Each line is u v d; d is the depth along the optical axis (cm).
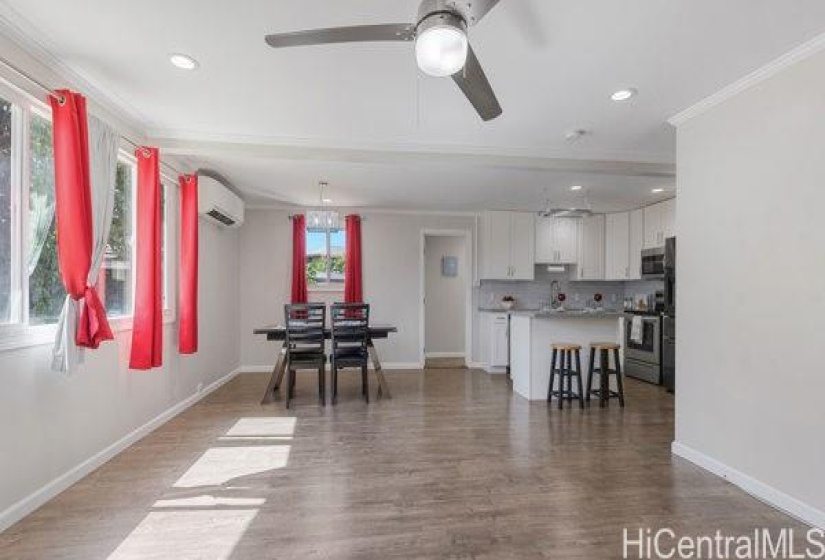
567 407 439
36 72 228
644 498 247
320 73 252
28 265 227
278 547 200
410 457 305
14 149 220
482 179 475
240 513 229
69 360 231
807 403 222
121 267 326
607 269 666
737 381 262
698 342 291
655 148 378
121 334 313
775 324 238
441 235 707
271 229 637
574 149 380
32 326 231
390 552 197
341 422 386
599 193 538
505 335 625
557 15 197
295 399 469
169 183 395
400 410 427
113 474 275
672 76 254
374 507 236
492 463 295
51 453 242
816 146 219
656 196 553
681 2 188
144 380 347
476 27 206
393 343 664
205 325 483
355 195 564
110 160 275
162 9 195
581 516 228
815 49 218
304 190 536
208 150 348
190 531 212
